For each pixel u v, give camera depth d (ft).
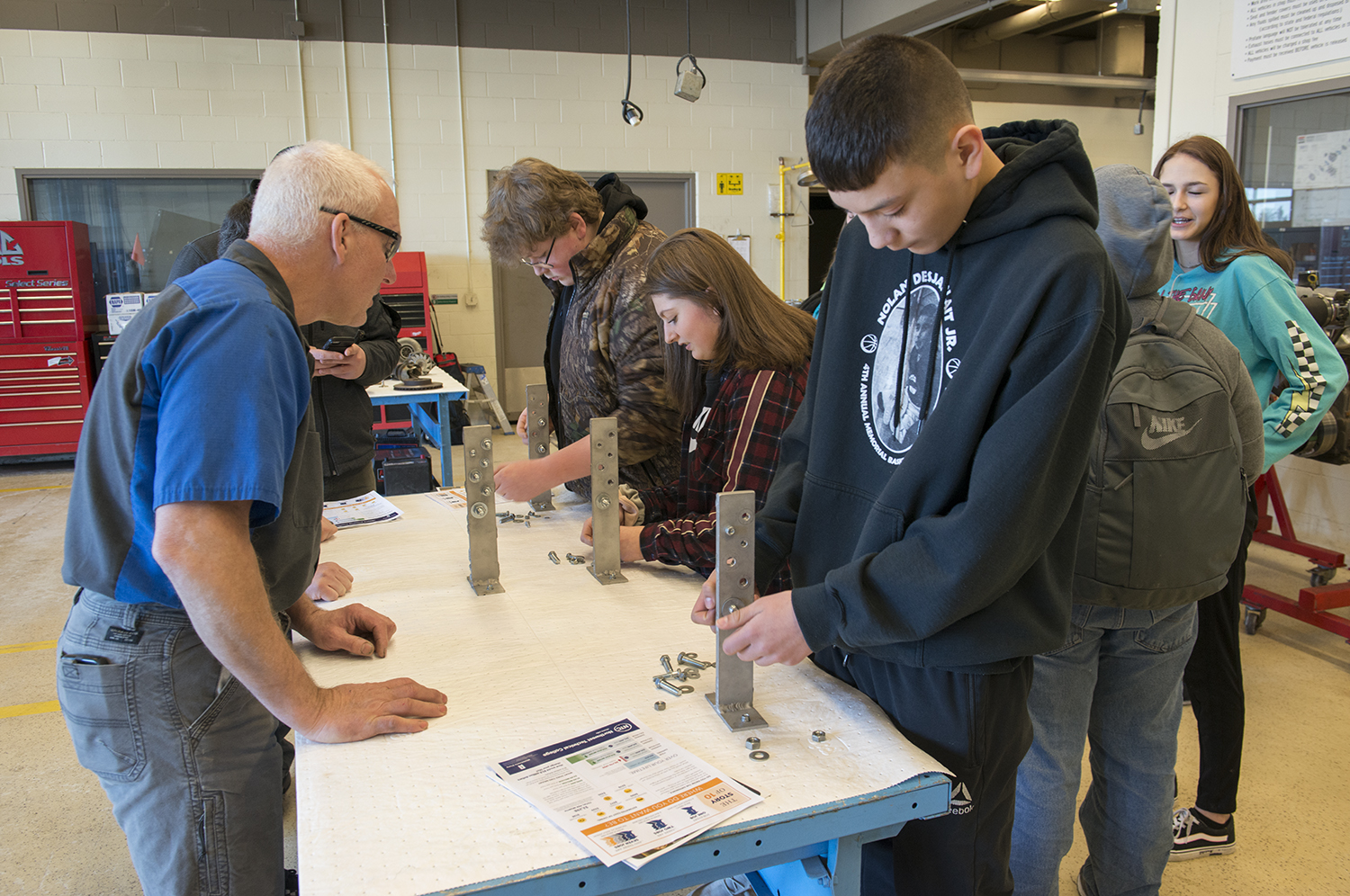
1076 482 2.68
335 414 7.46
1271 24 9.97
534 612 4.15
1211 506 3.89
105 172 18.42
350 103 19.81
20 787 6.79
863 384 3.30
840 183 2.61
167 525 2.94
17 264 16.96
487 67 20.63
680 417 5.54
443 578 4.62
